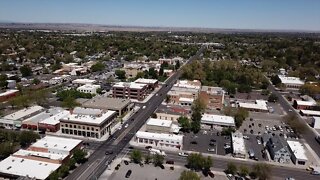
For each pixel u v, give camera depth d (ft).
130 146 538.47
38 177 396.98
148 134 559.38
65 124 587.68
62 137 568.00
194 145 551.18
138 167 460.55
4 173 406.21
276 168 478.59
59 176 410.31
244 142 574.15
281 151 501.15
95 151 513.86
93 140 562.25
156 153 485.56
